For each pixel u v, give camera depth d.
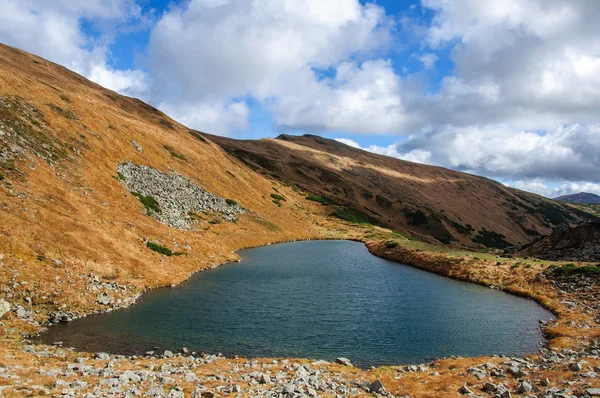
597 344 28.38
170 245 60.38
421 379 22.86
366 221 183.25
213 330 33.62
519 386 19.84
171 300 42.03
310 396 19.06
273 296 45.91
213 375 22.64
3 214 39.62
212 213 95.00
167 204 80.50
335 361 27.58
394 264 74.75
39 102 73.94
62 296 35.06
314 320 37.38
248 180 143.12
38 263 36.88
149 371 22.36
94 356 25.52
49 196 49.53
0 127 55.25
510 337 33.62
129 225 58.50
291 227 121.00
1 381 16.62
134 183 77.25
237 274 57.97
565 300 43.72
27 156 54.59
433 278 60.56
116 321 34.34
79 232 45.62
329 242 114.00
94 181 64.31
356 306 42.75
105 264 43.62
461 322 37.69
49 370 20.17
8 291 32.16
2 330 28.12
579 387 19.27
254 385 20.66
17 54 141.12
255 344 30.86
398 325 36.50
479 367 24.62
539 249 80.75
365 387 21.31
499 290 52.69
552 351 28.11
